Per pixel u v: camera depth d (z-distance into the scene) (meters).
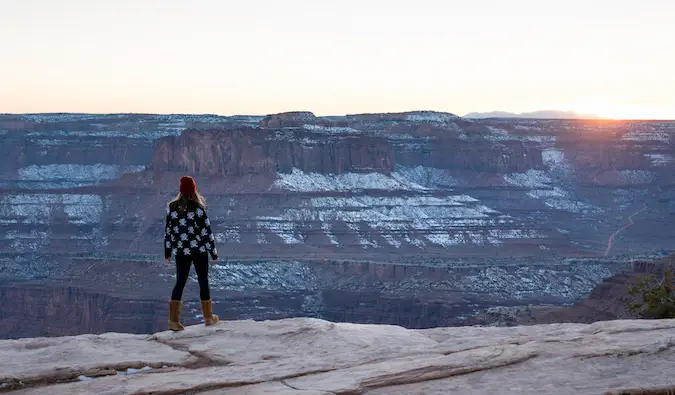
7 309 189.00
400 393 11.13
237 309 171.25
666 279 25.08
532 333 13.95
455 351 12.77
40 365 12.71
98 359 13.05
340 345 13.50
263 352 13.38
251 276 191.25
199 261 15.40
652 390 10.59
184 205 15.38
